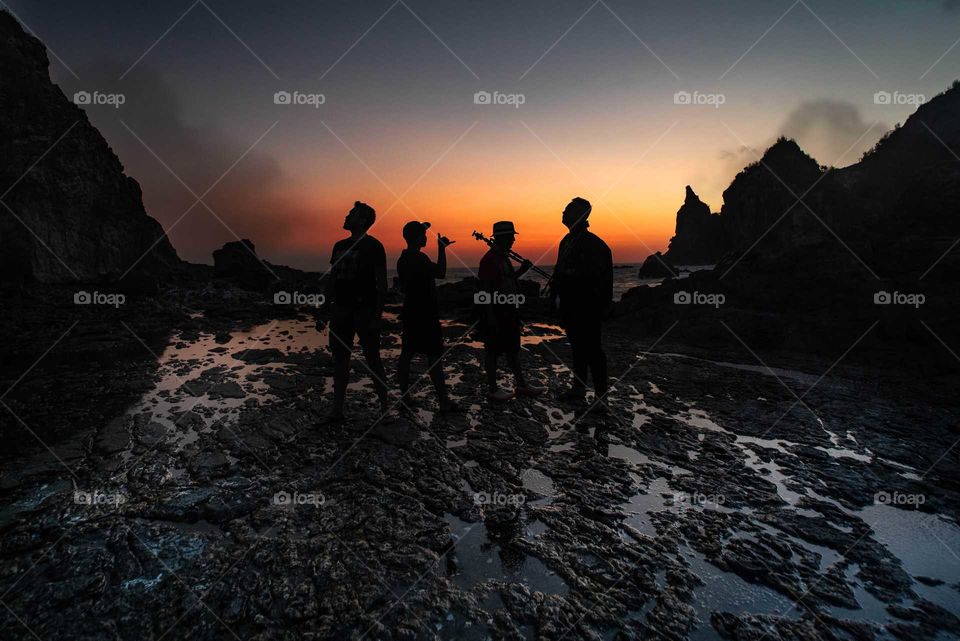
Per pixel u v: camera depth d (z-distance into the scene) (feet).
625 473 10.05
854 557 6.99
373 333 13.71
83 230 61.31
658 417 13.91
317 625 5.53
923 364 19.13
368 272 13.26
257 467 10.31
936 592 6.21
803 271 28.43
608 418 13.76
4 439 11.89
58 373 19.52
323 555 7.00
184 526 7.86
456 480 9.73
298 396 16.31
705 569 6.72
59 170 58.85
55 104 61.46
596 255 14.10
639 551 7.17
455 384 18.35
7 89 55.98
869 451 11.18
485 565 6.81
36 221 55.21
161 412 14.26
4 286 45.96
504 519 8.13
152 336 30.12
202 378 18.78
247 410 14.55
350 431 12.69
